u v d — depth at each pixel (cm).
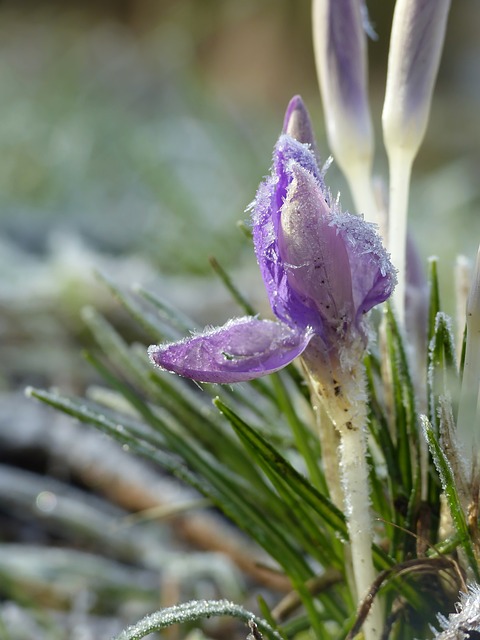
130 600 48
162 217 119
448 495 31
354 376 30
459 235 122
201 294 83
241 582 50
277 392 36
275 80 242
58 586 48
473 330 31
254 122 181
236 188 134
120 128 152
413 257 35
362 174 36
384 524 34
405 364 33
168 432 36
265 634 32
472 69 253
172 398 37
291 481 32
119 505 56
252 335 29
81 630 45
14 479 56
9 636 41
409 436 33
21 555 49
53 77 170
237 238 110
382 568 32
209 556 49
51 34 207
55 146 146
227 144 154
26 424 60
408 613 33
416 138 34
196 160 143
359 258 30
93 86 171
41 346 74
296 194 29
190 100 175
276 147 30
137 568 53
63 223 111
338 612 35
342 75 35
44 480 58
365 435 31
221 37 239
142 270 85
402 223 34
